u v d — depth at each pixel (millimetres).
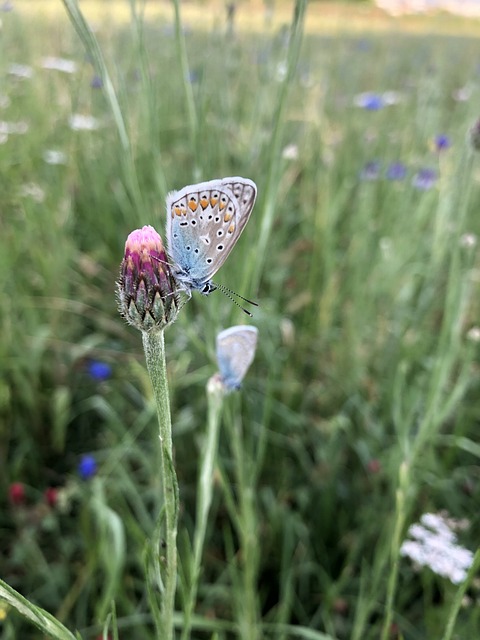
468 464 191
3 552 165
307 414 201
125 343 225
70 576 160
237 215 72
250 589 124
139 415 200
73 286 240
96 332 230
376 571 130
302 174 266
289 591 142
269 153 117
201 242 70
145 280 65
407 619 152
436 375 129
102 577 155
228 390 90
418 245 219
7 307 201
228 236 72
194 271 70
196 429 185
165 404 68
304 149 261
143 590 156
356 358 199
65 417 193
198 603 159
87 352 212
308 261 245
